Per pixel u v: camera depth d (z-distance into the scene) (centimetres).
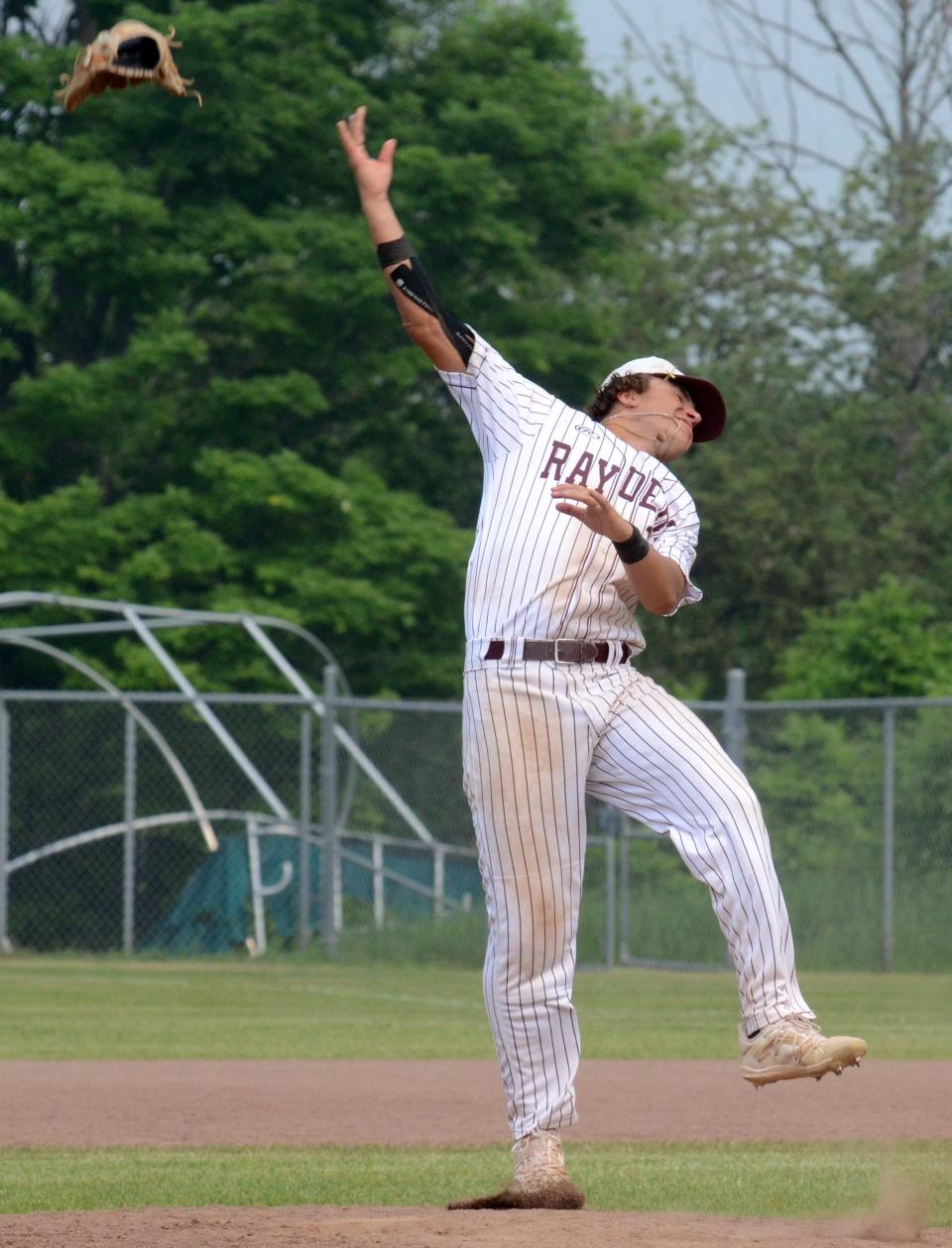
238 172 8112
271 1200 1672
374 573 8062
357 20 8275
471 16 8838
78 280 7756
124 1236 1273
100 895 6519
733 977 5297
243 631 7519
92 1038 3491
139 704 6988
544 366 8394
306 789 5791
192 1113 2427
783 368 11819
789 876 5553
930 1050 3325
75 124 8031
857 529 11038
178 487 7944
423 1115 2420
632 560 1371
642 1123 2373
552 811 1434
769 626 10838
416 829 5994
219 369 8556
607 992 4719
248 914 6075
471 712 1448
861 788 5528
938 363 11988
